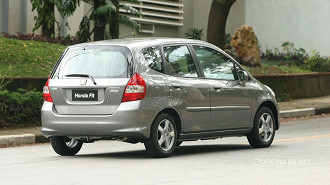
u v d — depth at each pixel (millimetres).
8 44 28594
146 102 13945
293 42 45750
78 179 11203
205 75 15562
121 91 13930
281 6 46406
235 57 35969
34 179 11320
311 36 44875
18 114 22094
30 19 38312
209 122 15406
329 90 37375
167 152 14383
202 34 48250
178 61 15031
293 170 12094
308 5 45031
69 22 39750
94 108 14156
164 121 14359
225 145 17859
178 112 14617
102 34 35094
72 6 35188
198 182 10719
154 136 14078
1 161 14258
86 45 14836
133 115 13781
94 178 11297
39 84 24266
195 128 15086
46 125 14711
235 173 11750
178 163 13344
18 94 22391
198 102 15094
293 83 34750
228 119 15883
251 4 48062
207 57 15875
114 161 13867
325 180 10867
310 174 11555
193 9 48938
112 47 14484
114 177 11375
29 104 22578
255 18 47812
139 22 45062
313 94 36156
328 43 44031
